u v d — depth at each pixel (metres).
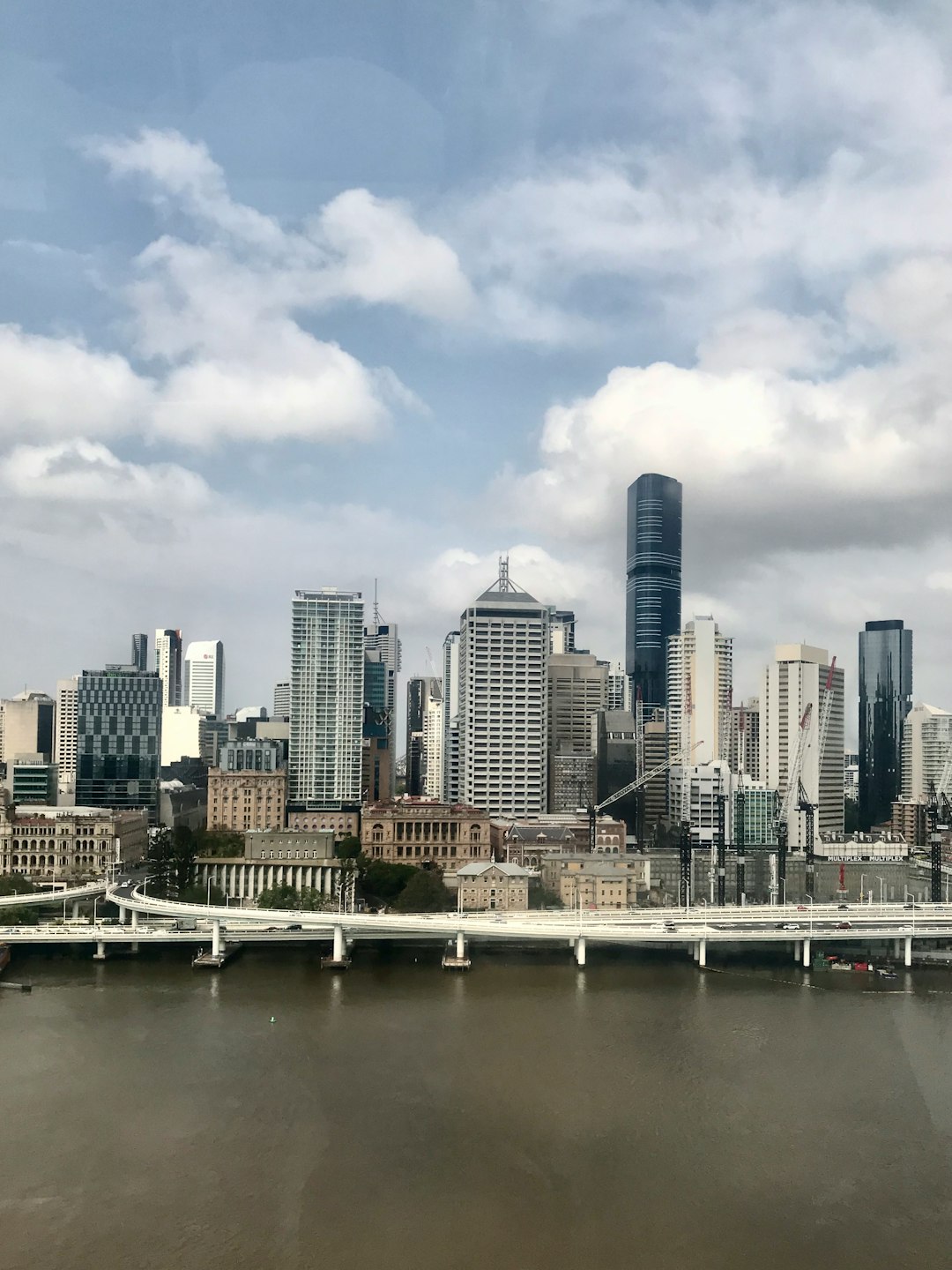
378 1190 160.38
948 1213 155.88
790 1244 146.88
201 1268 139.50
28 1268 138.75
